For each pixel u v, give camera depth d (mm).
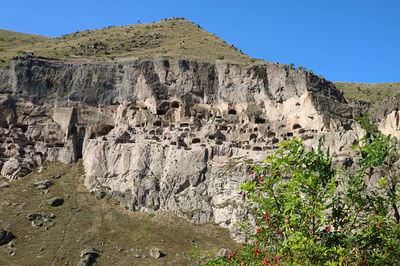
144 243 64312
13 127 94500
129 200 77625
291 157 19031
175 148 84875
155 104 97062
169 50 124688
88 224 69250
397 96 95250
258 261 20453
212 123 94688
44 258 58969
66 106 99125
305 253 17688
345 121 87812
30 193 77062
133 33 158375
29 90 100000
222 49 136250
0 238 61219
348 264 18406
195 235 68188
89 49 131125
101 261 59125
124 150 86812
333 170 19875
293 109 94062
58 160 90750
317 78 98312
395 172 67562
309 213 18984
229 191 75750
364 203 19578
